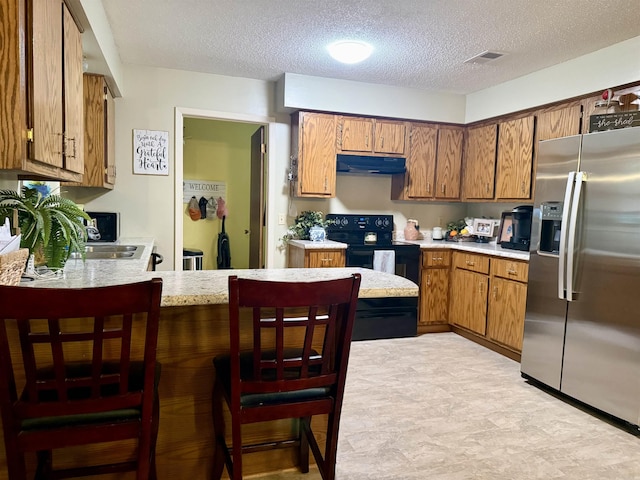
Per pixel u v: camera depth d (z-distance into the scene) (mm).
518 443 2254
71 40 1966
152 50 3344
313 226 4230
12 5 1354
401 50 3199
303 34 2959
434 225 4891
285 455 1920
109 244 3324
